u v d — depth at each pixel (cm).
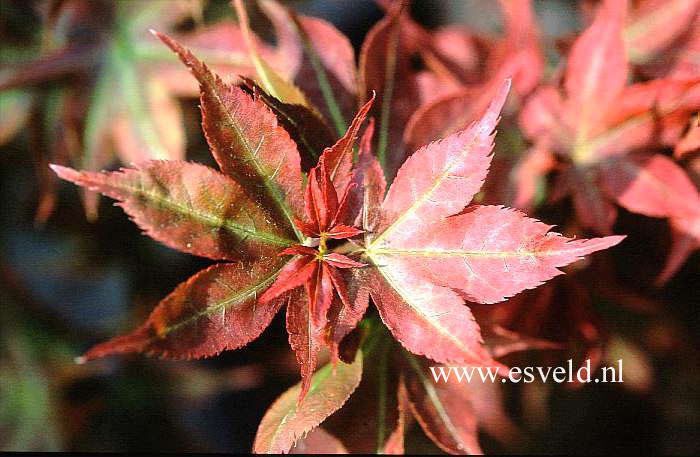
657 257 31
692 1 29
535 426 36
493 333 27
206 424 43
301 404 24
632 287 31
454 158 24
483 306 28
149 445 40
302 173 26
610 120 28
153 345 23
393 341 27
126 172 23
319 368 26
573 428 38
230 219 24
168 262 41
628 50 29
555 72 30
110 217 40
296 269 24
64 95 33
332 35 28
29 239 42
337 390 25
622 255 31
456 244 24
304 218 25
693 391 36
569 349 30
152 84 32
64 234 41
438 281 24
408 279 24
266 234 24
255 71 29
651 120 28
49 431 38
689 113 28
